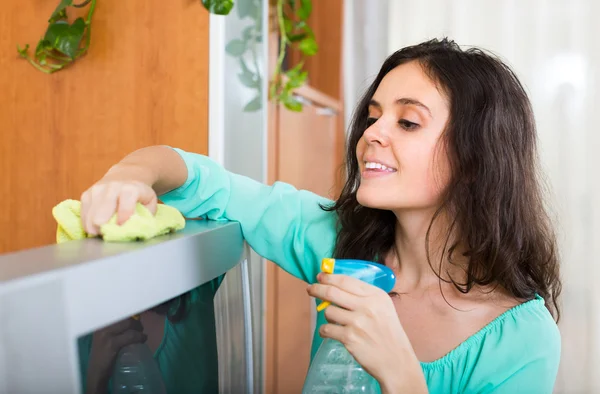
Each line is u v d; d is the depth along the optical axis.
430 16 2.43
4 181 1.13
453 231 0.89
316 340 1.02
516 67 2.35
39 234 1.13
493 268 0.87
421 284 0.93
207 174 0.93
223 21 1.04
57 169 1.11
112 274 0.46
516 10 2.34
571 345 2.30
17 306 0.35
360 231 0.99
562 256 2.24
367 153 0.85
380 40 2.53
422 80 0.84
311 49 1.89
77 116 1.10
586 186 2.31
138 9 1.06
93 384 0.43
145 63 1.07
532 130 0.96
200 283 0.68
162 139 1.07
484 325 0.86
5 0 1.11
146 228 0.60
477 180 0.86
